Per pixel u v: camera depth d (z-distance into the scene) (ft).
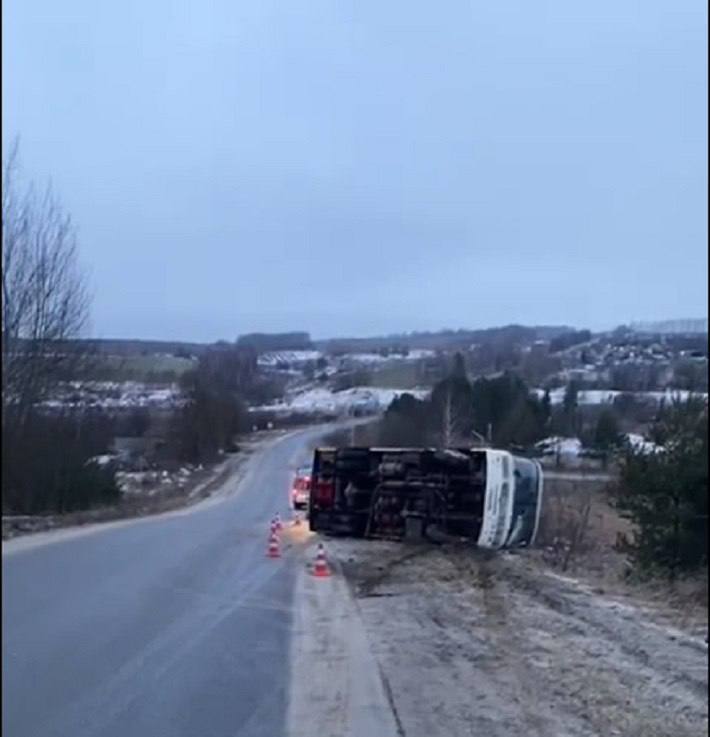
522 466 99.04
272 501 145.48
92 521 91.40
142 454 157.48
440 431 147.23
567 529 108.06
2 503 68.44
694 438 81.41
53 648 39.40
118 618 46.98
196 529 98.94
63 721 31.65
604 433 136.87
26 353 76.43
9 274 75.97
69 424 89.97
